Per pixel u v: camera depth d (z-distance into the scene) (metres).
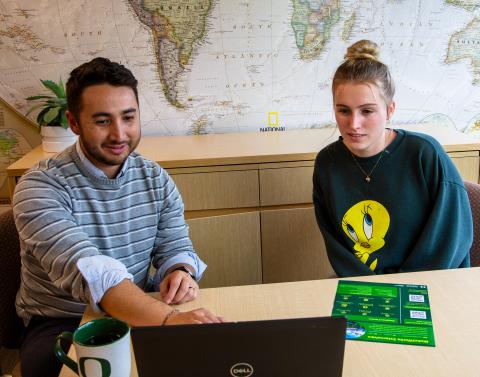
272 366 0.75
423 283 1.22
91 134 1.25
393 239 1.56
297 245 2.18
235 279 2.18
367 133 1.51
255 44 2.40
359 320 1.07
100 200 1.34
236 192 2.08
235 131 2.53
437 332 1.02
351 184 1.59
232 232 2.11
